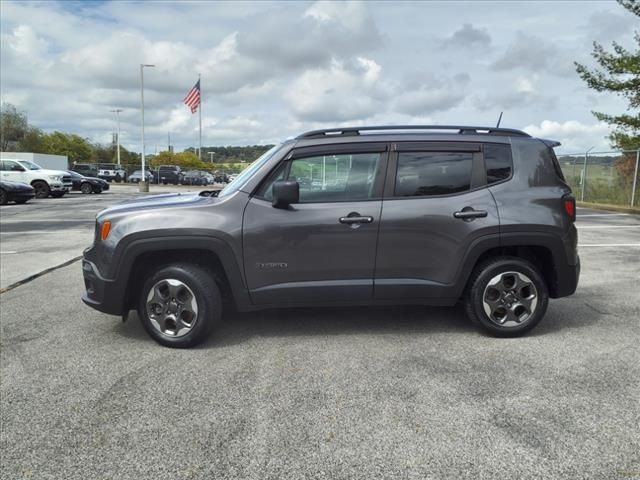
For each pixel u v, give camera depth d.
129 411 3.28
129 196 27.09
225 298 4.67
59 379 3.79
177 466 2.69
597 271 7.30
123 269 4.36
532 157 4.60
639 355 4.11
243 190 4.44
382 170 4.45
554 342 4.43
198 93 43.09
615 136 18.48
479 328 4.65
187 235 4.30
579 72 18.70
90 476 2.62
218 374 3.83
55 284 6.91
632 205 17.31
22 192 20.78
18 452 2.84
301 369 3.90
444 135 4.54
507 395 3.42
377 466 2.66
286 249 4.36
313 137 4.50
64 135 83.88
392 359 4.07
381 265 4.41
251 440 2.92
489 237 4.41
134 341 4.61
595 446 2.81
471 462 2.68
